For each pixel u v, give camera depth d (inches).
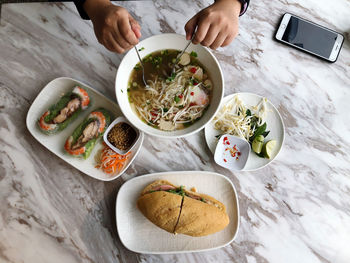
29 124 46.7
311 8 51.8
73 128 48.0
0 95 48.1
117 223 44.6
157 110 46.8
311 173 49.3
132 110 45.8
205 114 45.2
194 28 41.3
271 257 47.3
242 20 50.9
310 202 48.7
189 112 46.2
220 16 39.7
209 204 45.6
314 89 50.9
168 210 43.6
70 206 46.8
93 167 46.9
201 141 49.1
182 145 49.0
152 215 43.9
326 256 47.6
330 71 51.0
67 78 46.9
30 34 48.8
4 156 47.1
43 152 47.7
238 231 47.8
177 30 50.2
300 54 51.0
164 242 46.1
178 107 46.3
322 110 50.6
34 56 48.8
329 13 51.9
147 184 46.9
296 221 48.2
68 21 49.3
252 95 48.7
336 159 49.8
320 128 50.3
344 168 49.6
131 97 46.8
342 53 51.2
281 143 48.1
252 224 47.9
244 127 47.8
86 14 43.8
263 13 51.2
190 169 48.8
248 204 48.3
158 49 46.3
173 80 46.9
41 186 46.9
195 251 44.4
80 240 46.3
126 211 46.4
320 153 49.8
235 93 48.7
